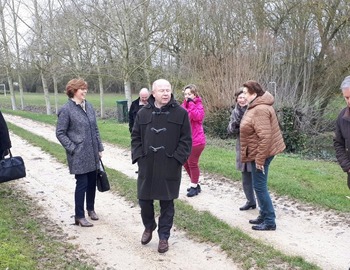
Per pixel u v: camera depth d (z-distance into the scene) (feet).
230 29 72.74
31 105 123.44
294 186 23.67
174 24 67.87
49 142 43.86
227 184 25.89
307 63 59.36
